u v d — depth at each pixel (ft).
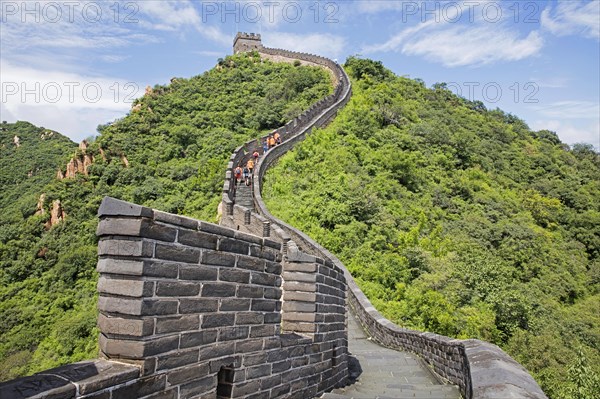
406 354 37.52
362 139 121.70
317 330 22.16
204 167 116.98
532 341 59.88
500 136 186.39
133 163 132.36
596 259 126.52
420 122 152.05
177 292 12.70
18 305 85.05
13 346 71.31
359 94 165.17
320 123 129.18
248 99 171.94
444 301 57.57
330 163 100.89
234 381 15.02
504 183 146.72
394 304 56.44
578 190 162.20
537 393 13.53
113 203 11.94
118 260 11.89
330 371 23.75
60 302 84.02
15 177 176.45
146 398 11.63
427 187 113.91
